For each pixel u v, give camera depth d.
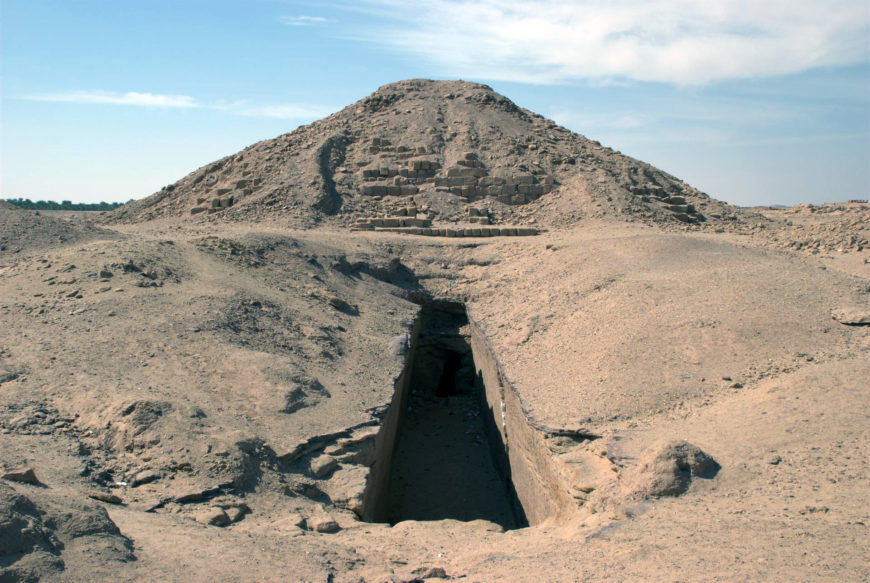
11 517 5.27
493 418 16.42
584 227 28.20
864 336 12.74
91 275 15.02
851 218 23.14
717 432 9.78
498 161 33.78
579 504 9.08
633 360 13.09
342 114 39.59
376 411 12.02
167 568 5.71
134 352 11.84
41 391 10.06
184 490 8.24
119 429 9.22
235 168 35.03
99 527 5.99
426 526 8.97
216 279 16.38
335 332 15.94
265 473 9.27
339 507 9.34
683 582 5.80
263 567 6.13
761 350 12.53
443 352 21.70
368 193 31.88
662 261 18.89
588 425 11.09
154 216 32.91
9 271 15.38
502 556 7.13
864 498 7.20
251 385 11.55
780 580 5.66
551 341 15.81
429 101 39.72
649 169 37.00
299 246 21.61
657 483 8.25
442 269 24.34
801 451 8.66
